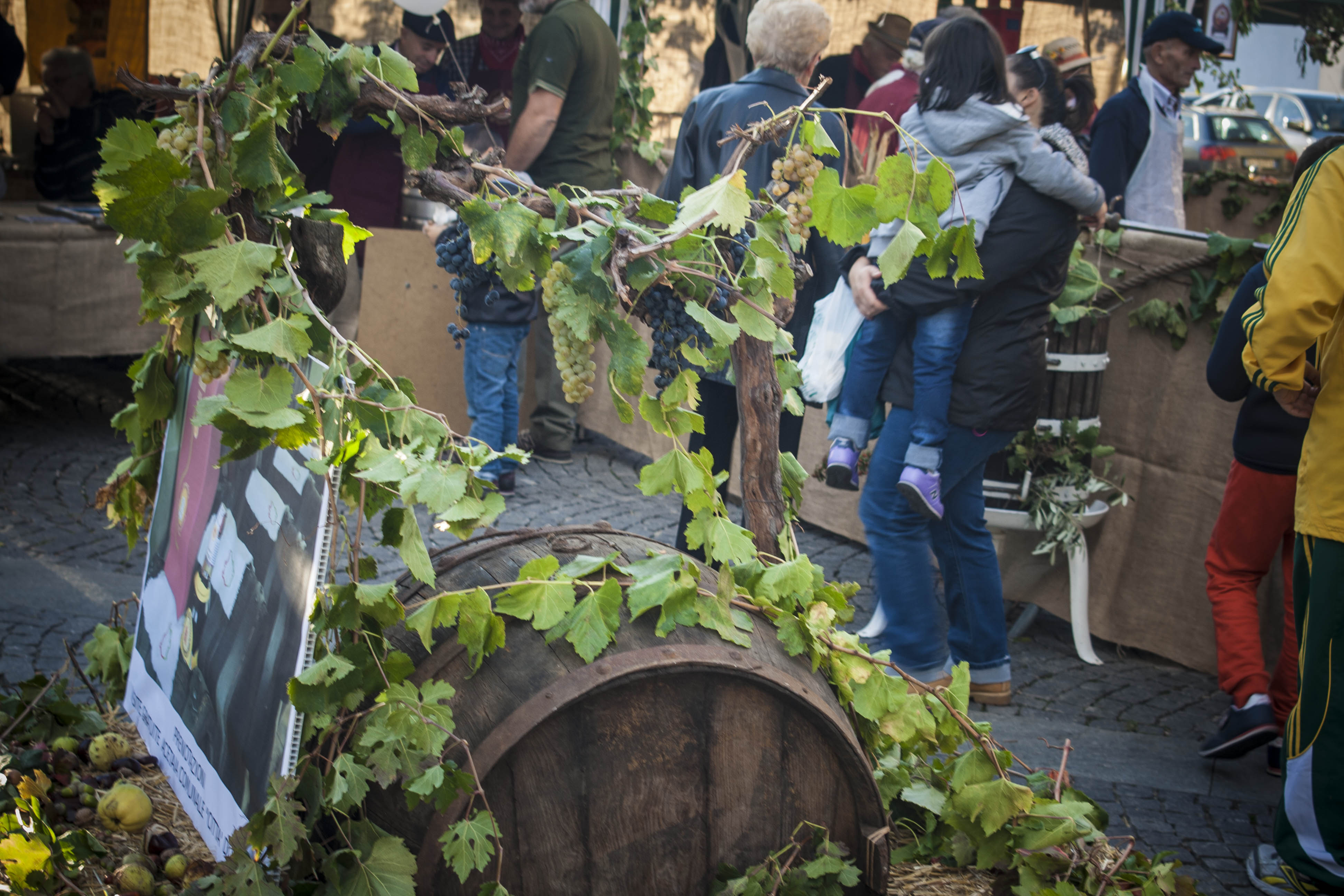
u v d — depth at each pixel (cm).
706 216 181
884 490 367
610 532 216
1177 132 575
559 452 641
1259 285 317
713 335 183
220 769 194
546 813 176
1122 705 401
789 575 206
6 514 488
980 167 330
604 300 183
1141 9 653
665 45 682
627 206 195
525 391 657
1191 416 428
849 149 386
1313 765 262
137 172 155
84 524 485
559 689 173
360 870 167
